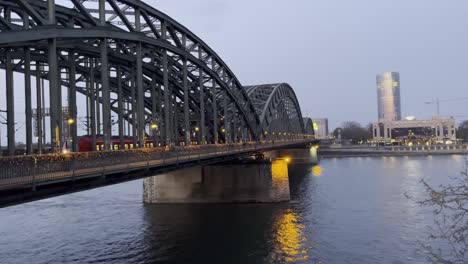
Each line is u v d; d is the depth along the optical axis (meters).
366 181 89.31
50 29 28.03
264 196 64.00
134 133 47.44
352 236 43.25
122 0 40.66
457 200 13.52
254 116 85.62
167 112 46.78
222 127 77.69
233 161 64.69
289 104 145.88
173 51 49.31
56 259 36.72
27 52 31.08
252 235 44.94
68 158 24.78
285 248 39.97
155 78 53.53
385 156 187.62
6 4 30.64
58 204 64.94
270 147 79.06
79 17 37.00
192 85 62.53
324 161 168.25
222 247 40.66
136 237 44.47
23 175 20.55
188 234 45.78
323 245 40.47
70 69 37.66
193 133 77.88
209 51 60.72
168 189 65.12
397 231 44.31
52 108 28.08
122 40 38.50
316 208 58.91
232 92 70.88
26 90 31.03
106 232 46.69
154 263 36.06
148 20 45.19
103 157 27.20
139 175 31.70
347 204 61.19
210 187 64.56
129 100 63.28
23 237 44.25
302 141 127.94
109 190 81.62
